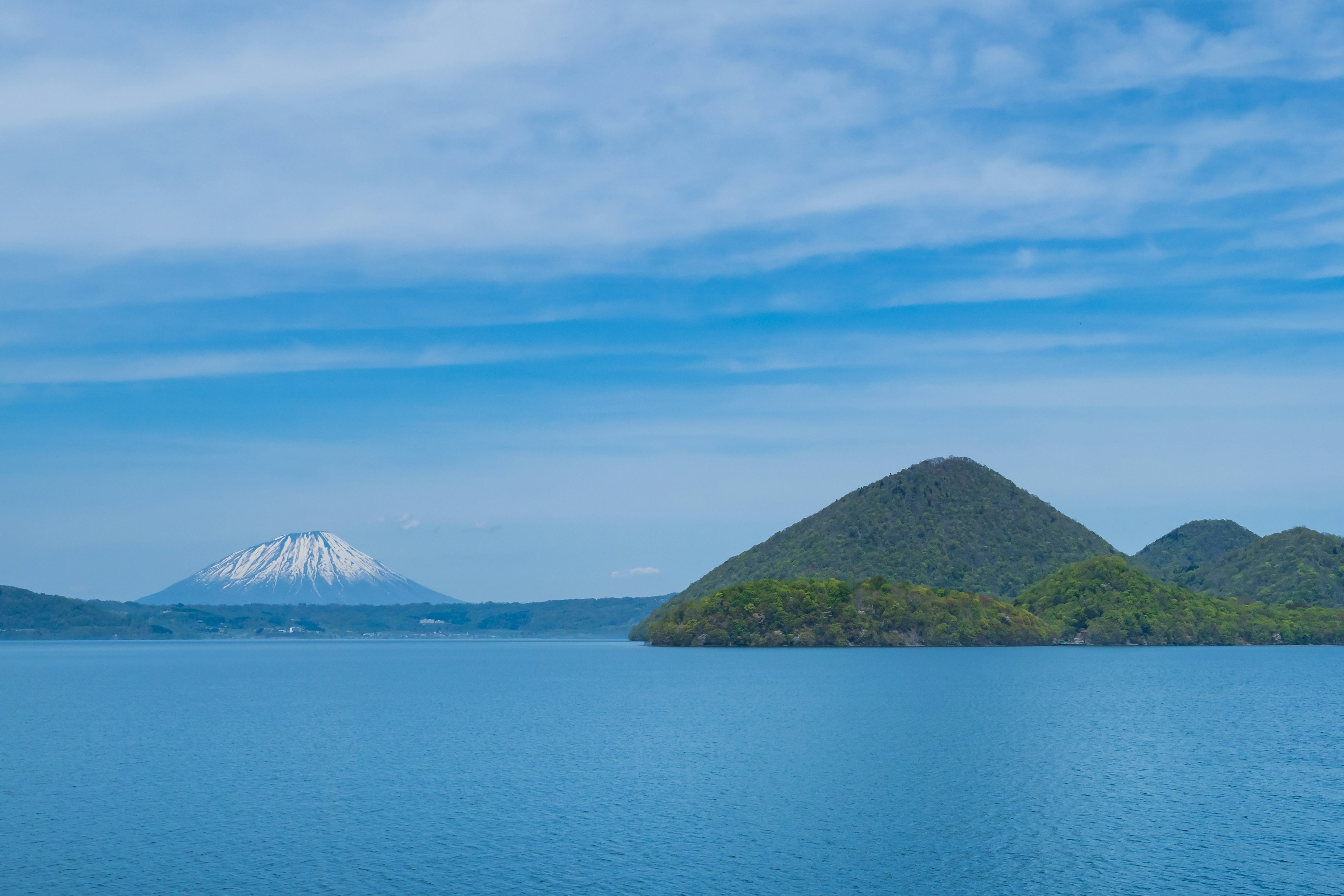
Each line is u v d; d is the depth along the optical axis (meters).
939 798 64.62
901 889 46.09
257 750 86.62
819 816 59.59
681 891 45.59
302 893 45.34
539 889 45.94
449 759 80.88
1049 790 67.19
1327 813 60.75
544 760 79.94
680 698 136.50
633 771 74.62
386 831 56.00
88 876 47.81
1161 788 68.38
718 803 63.03
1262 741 91.12
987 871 48.72
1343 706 123.12
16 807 62.56
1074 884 46.91
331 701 138.88
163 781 71.31
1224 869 49.03
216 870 48.75
